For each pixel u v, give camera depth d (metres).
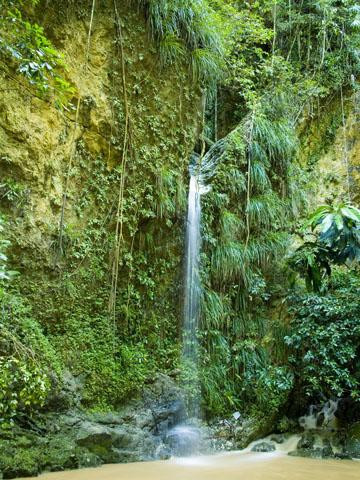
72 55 6.68
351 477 5.11
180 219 7.86
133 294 7.08
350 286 7.46
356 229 4.31
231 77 9.78
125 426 5.99
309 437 7.08
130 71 7.36
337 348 6.97
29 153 6.04
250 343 7.94
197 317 7.72
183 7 7.86
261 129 9.10
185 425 6.79
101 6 7.12
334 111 10.76
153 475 4.93
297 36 11.11
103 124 6.91
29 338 5.39
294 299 7.93
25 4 6.16
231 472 5.29
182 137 8.05
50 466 4.81
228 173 8.58
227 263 8.08
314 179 10.16
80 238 6.51
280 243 8.70
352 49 10.85
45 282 6.08
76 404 5.73
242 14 9.80
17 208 5.89
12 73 5.97
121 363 6.55
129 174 7.17
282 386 7.23
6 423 4.52
